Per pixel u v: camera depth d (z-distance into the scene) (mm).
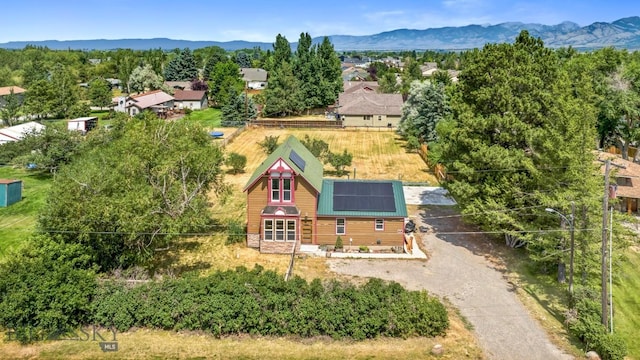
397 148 70312
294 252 33750
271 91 100312
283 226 33875
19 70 171000
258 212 34656
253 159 62562
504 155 32156
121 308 23953
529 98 34469
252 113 91188
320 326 23562
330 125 86375
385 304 23953
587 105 31391
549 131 30031
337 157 54188
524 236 30547
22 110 101312
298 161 35938
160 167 28438
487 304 27109
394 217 34688
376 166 59500
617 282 29969
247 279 24875
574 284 28484
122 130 53312
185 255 33469
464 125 35188
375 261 32938
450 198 46562
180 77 151875
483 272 31234
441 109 67312
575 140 28312
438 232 38219
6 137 62812
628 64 54938
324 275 30578
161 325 24203
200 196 31594
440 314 23688
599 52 54469
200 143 37906
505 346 23062
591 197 26562
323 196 36125
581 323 23234
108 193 26703
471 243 36062
